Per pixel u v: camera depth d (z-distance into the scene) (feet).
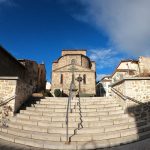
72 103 31.09
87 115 26.48
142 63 92.94
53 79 95.96
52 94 86.58
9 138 21.68
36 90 87.92
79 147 19.03
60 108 28.84
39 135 21.13
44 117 25.36
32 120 25.16
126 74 94.27
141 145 19.89
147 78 29.66
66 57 107.45
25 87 33.09
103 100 33.42
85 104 30.73
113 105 31.07
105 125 23.86
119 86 32.32
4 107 28.07
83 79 94.58
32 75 83.87
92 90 92.73
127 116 27.17
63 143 19.69
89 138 20.52
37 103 31.94
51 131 22.12
